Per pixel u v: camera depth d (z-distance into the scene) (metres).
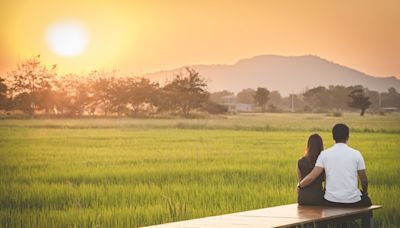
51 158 16.23
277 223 6.21
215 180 11.66
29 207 9.10
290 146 20.22
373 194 9.95
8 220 7.98
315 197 7.42
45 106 26.59
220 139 23.44
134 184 11.22
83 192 10.17
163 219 7.78
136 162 15.26
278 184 11.07
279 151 18.34
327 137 24.80
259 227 5.98
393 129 26.11
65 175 12.66
